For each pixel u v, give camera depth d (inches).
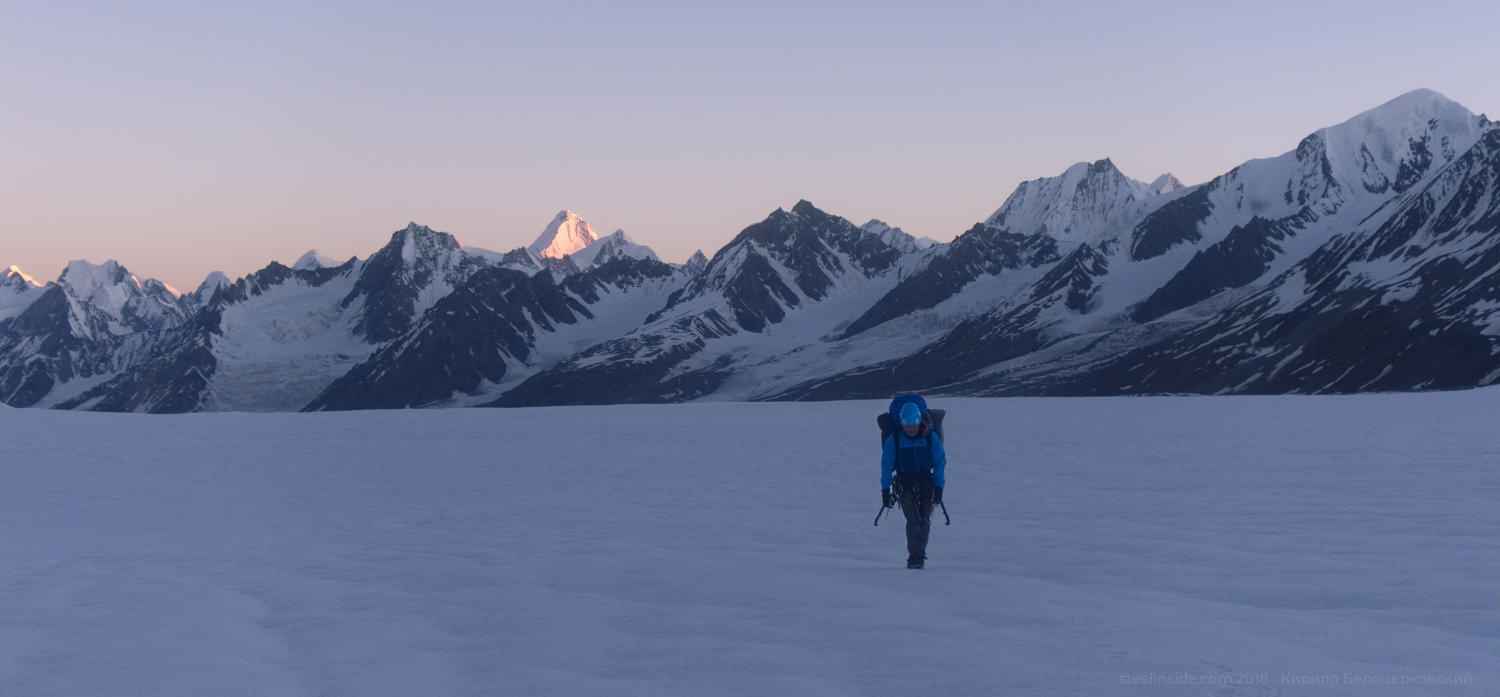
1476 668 250.2
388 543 594.2
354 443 1531.7
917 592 376.5
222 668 304.0
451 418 2268.7
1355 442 1067.9
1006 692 242.1
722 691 257.3
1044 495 737.0
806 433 1599.4
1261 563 414.3
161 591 443.8
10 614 401.1
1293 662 259.0
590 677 277.4
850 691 251.4
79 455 1349.7
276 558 543.8
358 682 283.1
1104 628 303.9
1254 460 924.6
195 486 975.6
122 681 292.7
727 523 640.4
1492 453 876.0
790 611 349.7
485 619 362.0
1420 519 515.5
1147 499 675.4
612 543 557.6
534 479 981.8
